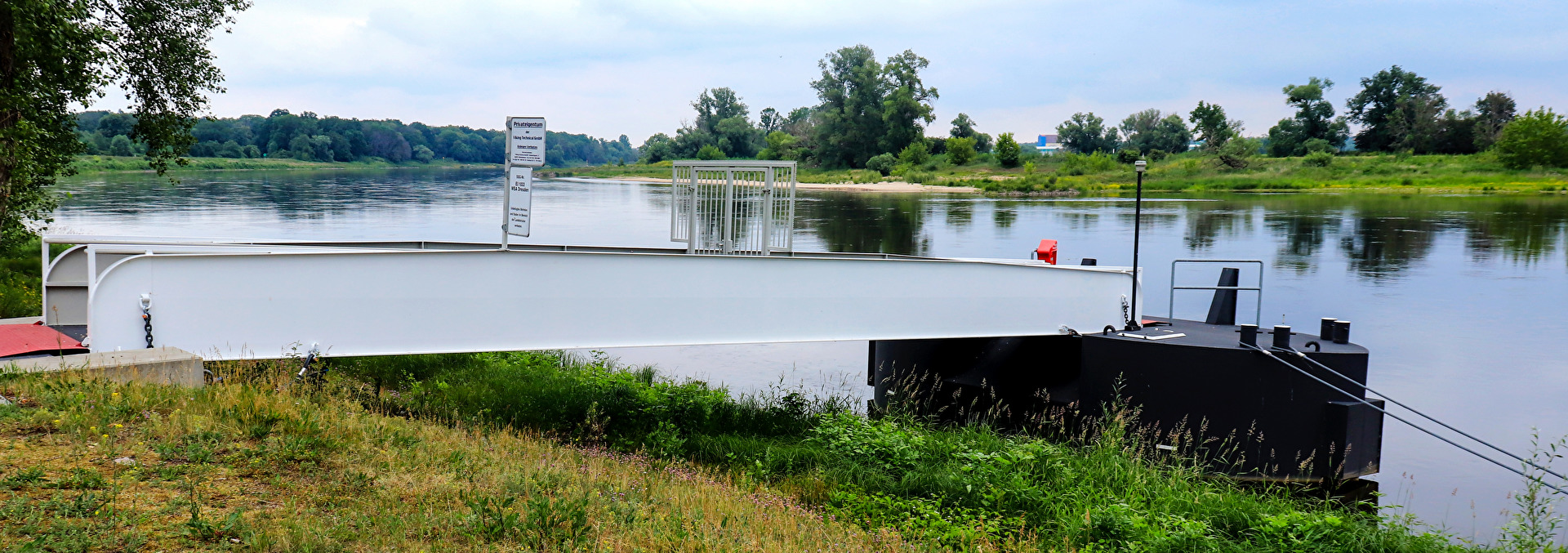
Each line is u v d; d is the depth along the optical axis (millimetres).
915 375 13938
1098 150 112875
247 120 189750
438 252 8984
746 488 8445
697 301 9977
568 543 5180
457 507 5590
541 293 9367
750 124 150250
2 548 4109
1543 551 8258
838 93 126938
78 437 5762
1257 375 10641
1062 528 7863
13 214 14719
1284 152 122875
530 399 11359
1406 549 7730
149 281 8148
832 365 16828
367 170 163250
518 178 9266
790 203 11188
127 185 86250
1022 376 12938
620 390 11883
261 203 59375
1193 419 10922
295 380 8438
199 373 7707
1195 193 86438
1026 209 62375
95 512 4660
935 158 121875
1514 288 26984
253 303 8461
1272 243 39219
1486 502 10055
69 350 8234
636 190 94750
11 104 12297
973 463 9562
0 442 5539
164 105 17109
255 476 5645
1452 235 42844
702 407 11562
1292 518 8281
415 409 10852
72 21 13086
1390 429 12750
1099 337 11609
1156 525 7879
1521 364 16625
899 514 8242
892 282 10867
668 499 7082
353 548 4754
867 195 86250
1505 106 109688
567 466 7691
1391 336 19594
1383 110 122062
